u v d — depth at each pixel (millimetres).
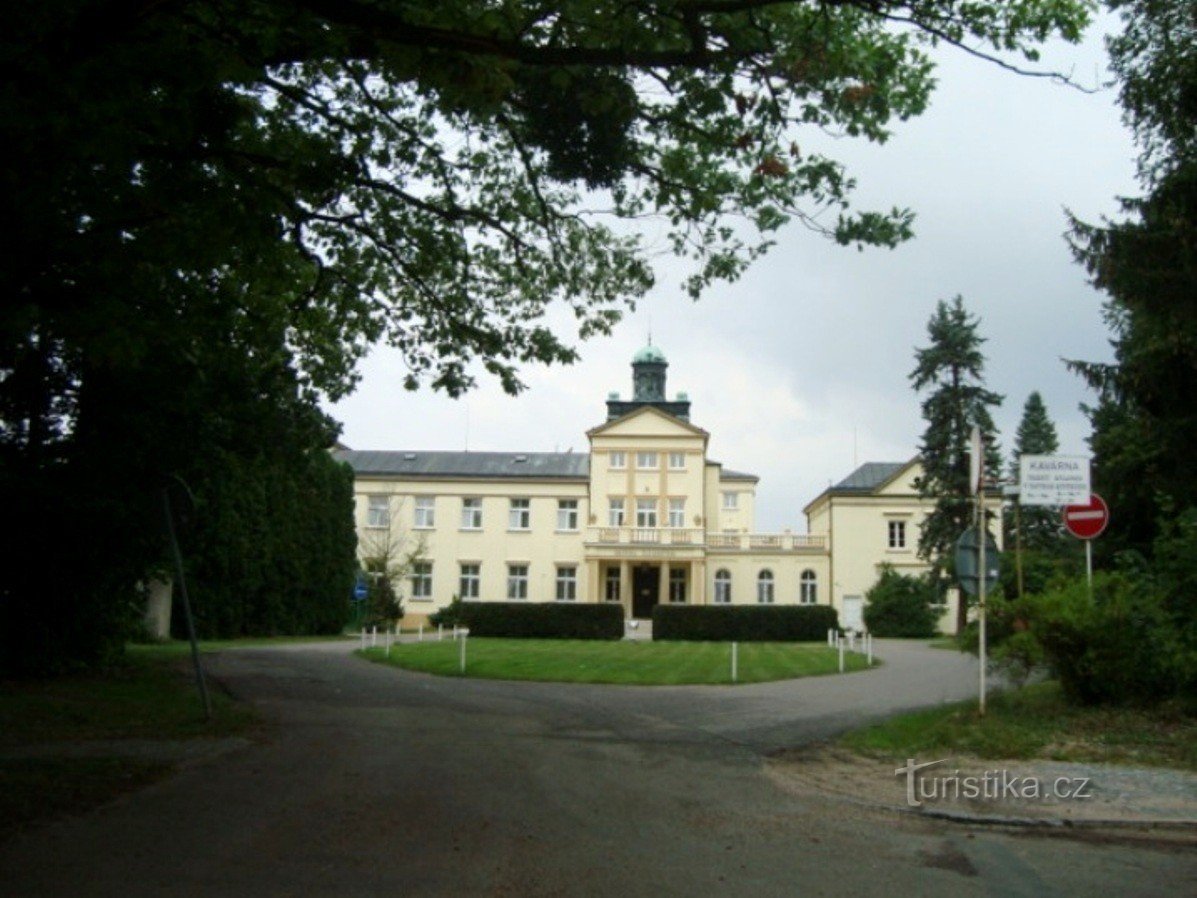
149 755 10914
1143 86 18641
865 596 56469
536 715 15742
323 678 21484
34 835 7469
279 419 22516
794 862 7316
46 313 10070
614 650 32656
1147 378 19297
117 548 18000
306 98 12820
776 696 19141
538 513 67562
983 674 14188
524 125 14211
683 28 9117
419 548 59438
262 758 11023
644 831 8141
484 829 8016
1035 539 50688
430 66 8469
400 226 15961
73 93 7789
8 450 17234
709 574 66438
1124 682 13883
